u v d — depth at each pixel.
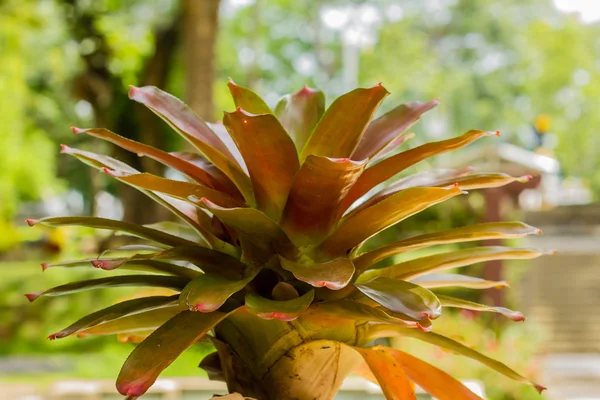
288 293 1.21
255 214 1.17
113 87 17.17
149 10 20.02
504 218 10.50
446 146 1.29
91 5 17.03
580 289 14.70
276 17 34.19
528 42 38.78
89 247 12.55
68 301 11.40
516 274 10.49
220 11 10.78
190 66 10.60
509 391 5.49
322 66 34.75
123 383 1.04
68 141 26.14
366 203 1.34
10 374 8.38
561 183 39.03
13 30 15.79
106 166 1.31
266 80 34.47
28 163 20.98
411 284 1.14
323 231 1.26
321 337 1.22
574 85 37.84
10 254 20.05
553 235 24.22
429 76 32.94
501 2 39.47
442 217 9.99
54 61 19.09
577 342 12.38
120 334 1.61
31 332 11.24
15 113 17.78
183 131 1.33
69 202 37.12
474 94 38.66
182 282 1.33
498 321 8.97
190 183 1.23
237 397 1.18
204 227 1.38
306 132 1.48
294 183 1.17
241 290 1.24
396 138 1.42
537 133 24.92
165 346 1.10
